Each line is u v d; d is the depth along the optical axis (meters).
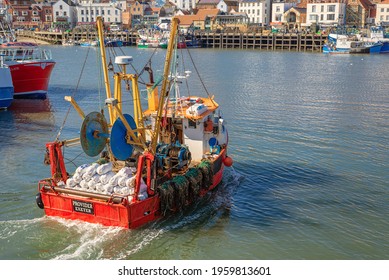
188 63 92.38
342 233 18.59
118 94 20.23
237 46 141.00
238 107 44.72
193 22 157.62
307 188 23.38
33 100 49.00
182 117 21.70
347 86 60.41
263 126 36.53
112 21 171.88
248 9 165.12
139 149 19.62
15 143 31.36
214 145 22.69
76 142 19.59
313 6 145.12
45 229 17.80
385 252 17.17
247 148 30.28
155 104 22.38
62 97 50.97
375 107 45.19
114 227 17.47
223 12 164.00
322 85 61.38
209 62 94.69
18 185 23.16
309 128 36.00
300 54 118.38
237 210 20.55
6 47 51.09
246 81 65.31
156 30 147.25
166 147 20.33
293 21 153.38
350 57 109.44
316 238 18.14
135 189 17.38
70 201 17.81
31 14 171.00
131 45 149.38
